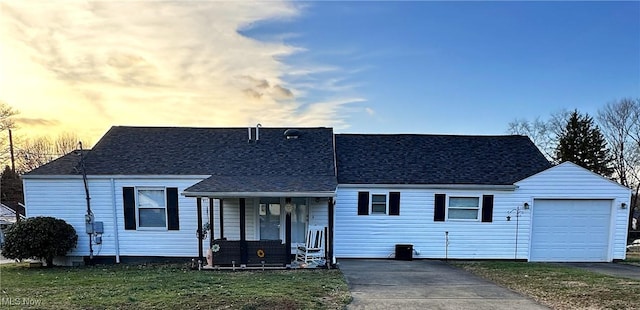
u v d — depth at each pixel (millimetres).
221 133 13961
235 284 7082
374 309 5520
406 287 7238
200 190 9695
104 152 12273
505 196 11945
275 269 9578
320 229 10547
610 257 11773
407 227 12055
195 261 10555
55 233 10453
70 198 11242
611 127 31547
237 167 11906
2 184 29188
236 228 11602
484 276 8641
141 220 11508
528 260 11914
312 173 11766
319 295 6160
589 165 30891
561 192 11781
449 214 12023
